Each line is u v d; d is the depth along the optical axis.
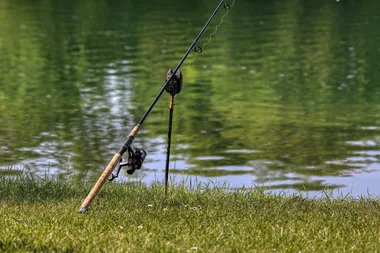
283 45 32.28
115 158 8.00
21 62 29.20
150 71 26.75
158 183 11.66
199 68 27.38
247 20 40.72
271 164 14.66
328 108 20.28
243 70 26.83
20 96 22.41
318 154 15.41
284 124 18.48
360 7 45.44
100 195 9.89
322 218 8.23
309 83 24.19
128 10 46.00
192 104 21.23
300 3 48.38
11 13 45.62
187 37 34.81
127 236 7.08
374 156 15.13
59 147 16.09
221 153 15.63
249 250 6.74
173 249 6.68
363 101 21.17
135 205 8.98
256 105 20.88
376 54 29.53
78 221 7.73
